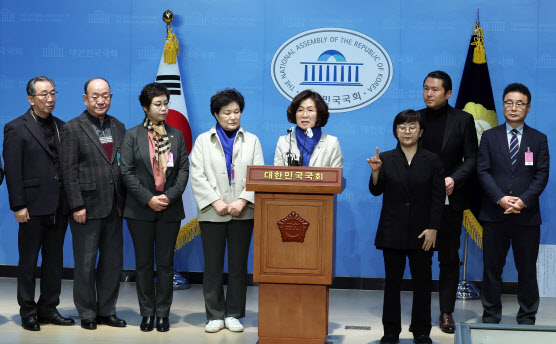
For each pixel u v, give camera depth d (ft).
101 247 14.42
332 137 14.08
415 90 18.13
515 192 14.26
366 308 16.34
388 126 18.22
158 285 14.20
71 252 19.10
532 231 14.26
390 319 13.16
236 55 18.49
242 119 18.52
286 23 18.34
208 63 18.56
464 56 17.99
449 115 14.76
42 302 14.58
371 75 18.21
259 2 18.38
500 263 14.48
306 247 12.21
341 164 14.11
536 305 14.38
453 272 14.47
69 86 18.85
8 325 14.34
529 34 17.83
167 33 18.13
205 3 18.48
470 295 17.38
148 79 18.74
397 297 13.17
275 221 12.25
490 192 14.20
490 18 17.88
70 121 14.19
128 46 18.72
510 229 14.32
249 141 14.25
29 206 14.07
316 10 18.26
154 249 14.35
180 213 14.25
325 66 18.30
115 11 18.69
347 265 18.47
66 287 18.15
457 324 7.09
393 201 13.07
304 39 18.31
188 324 14.57
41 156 14.19
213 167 14.01
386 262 13.21
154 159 13.98
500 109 17.98
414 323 13.26
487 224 14.52
